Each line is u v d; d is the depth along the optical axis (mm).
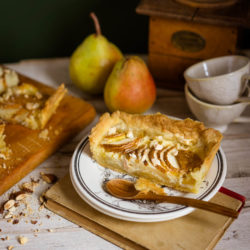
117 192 651
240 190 696
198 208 621
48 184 711
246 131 793
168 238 624
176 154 680
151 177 678
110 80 786
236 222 654
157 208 629
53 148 755
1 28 1093
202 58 828
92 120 822
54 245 634
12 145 749
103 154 692
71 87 904
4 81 855
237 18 773
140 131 717
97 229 647
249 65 728
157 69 871
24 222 660
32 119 783
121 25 1082
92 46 822
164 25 818
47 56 1145
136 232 631
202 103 743
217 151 695
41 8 1064
